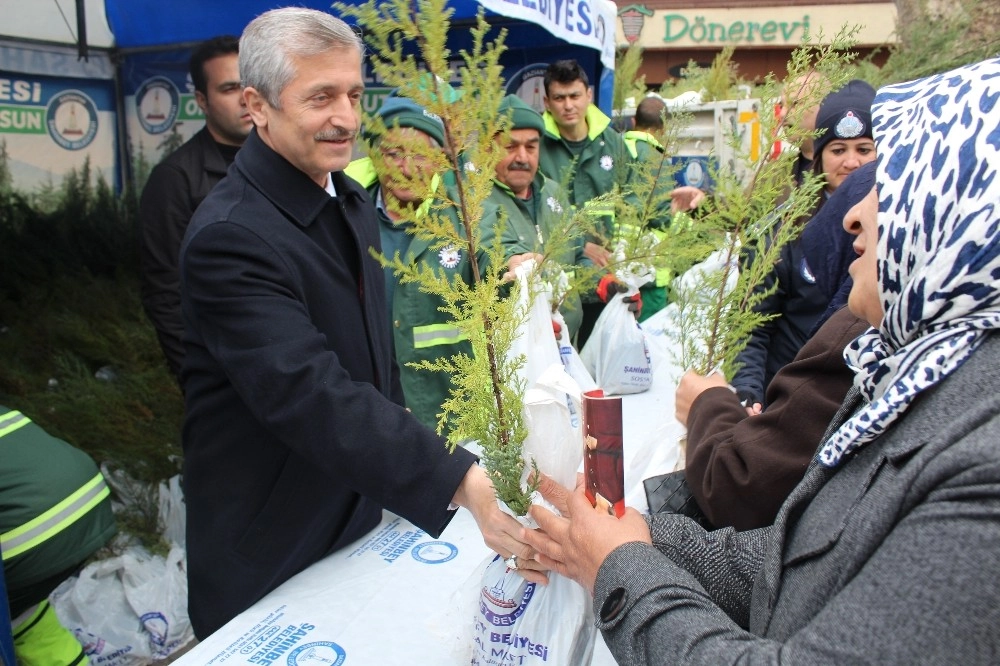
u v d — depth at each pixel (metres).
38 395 3.16
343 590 1.46
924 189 0.81
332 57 1.46
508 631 1.18
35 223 3.98
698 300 1.69
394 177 1.12
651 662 0.85
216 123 3.21
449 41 4.15
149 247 3.12
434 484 1.31
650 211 2.16
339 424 1.35
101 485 1.87
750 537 1.18
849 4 11.55
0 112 3.83
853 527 0.79
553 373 1.25
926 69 5.28
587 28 3.88
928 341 0.80
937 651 0.63
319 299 1.56
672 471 1.59
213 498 1.61
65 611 2.67
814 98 1.48
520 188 3.11
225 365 1.44
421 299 2.60
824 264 2.10
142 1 4.00
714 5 11.98
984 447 0.67
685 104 2.19
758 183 1.58
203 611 1.66
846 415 1.01
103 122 4.27
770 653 0.74
